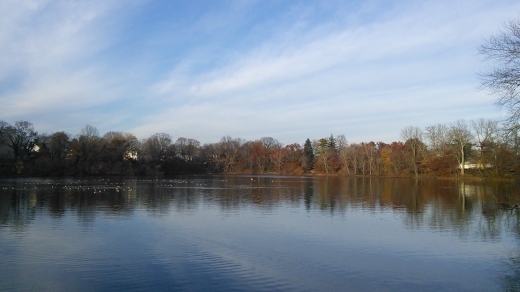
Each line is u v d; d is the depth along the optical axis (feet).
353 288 46.55
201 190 186.19
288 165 497.46
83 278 48.62
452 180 289.12
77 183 233.96
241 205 121.80
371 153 412.36
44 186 202.69
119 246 64.23
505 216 100.37
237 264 55.11
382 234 76.33
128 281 47.70
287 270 52.70
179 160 458.50
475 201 137.49
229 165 521.65
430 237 73.97
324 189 199.31
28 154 335.88
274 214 101.86
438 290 46.42
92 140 364.17
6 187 192.95
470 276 51.37
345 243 68.39
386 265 55.72
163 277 49.21
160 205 119.65
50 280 47.80
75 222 86.43
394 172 384.06
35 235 72.23
